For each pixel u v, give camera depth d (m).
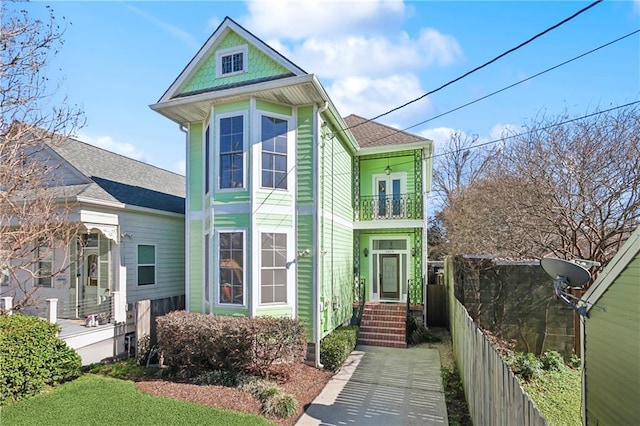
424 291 13.21
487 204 11.34
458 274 9.52
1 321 6.83
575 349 7.94
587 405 4.22
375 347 10.76
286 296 9.04
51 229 7.77
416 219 13.34
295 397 6.62
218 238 9.06
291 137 9.41
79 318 10.79
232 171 9.06
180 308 10.28
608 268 3.61
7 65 6.79
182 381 7.30
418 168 13.66
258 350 7.20
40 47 7.38
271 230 8.95
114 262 10.91
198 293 10.07
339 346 8.69
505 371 3.56
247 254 8.73
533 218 9.18
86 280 11.41
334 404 6.54
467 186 20.83
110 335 9.39
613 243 8.00
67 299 11.08
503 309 8.48
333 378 7.98
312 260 9.12
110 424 5.24
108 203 10.44
